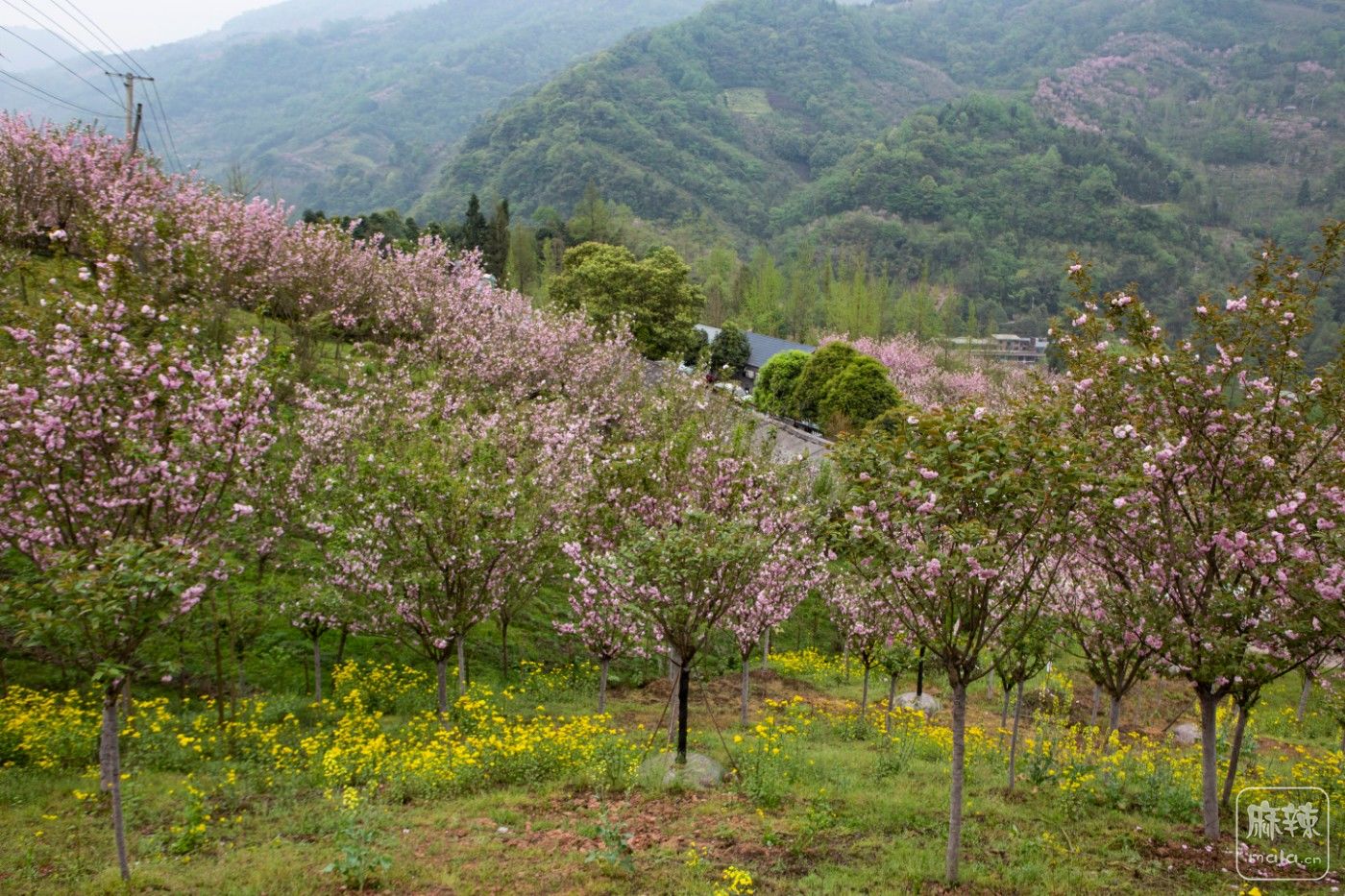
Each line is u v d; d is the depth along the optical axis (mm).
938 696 21344
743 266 98875
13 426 9711
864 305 86000
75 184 25859
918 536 7969
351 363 27484
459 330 29047
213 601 12859
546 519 16344
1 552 11398
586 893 7844
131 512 10125
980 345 91438
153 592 7828
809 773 11773
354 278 30375
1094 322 10195
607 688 19938
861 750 14320
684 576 11055
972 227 160875
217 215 27109
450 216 174750
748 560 11602
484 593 14289
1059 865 8602
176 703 14570
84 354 10133
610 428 29141
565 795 10742
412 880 8102
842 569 9258
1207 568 8742
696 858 8477
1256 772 12859
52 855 8656
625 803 10375
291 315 27516
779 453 20969
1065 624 11008
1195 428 8797
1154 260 142750
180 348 10789
